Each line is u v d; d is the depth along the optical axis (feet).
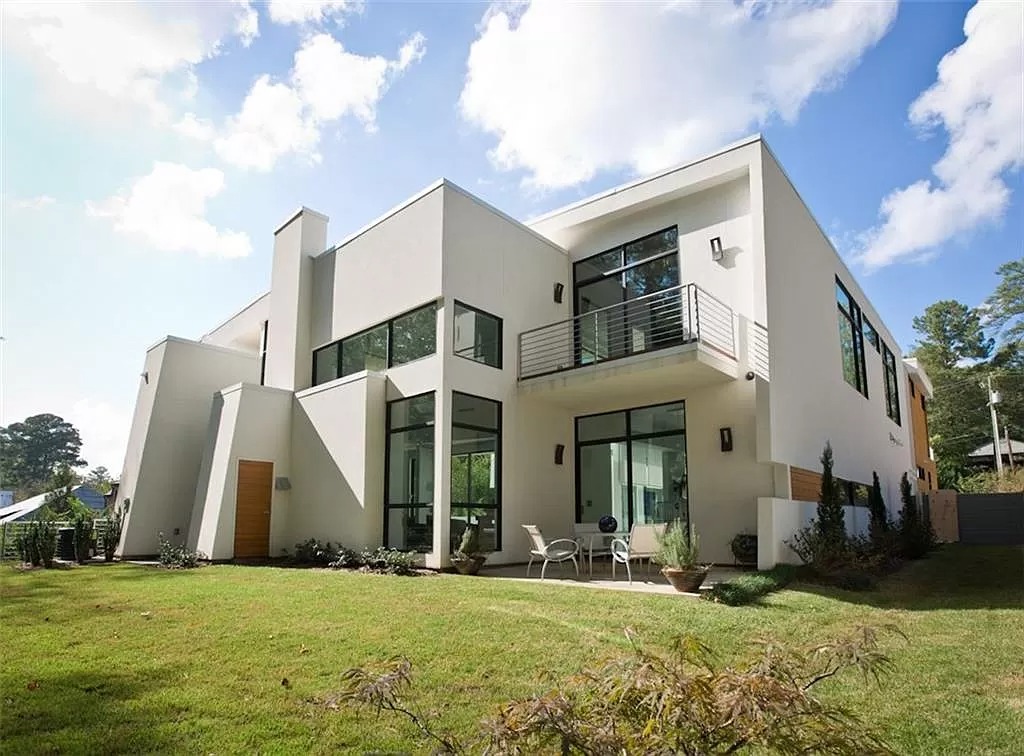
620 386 38.47
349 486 38.70
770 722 5.89
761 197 36.78
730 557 35.86
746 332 36.99
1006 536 70.95
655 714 6.12
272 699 13.39
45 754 10.72
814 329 44.14
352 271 44.70
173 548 43.86
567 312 46.11
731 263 38.50
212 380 51.16
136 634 18.44
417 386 37.42
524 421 40.98
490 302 40.16
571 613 21.65
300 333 47.29
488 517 37.47
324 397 42.14
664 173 41.65
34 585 27.58
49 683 14.15
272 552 42.22
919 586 32.32
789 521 33.78
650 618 21.03
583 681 6.93
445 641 17.98
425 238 38.73
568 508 42.86
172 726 11.93
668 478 39.27
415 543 35.99
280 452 43.88
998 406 129.70
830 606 24.64
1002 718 13.34
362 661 16.02
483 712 12.94
